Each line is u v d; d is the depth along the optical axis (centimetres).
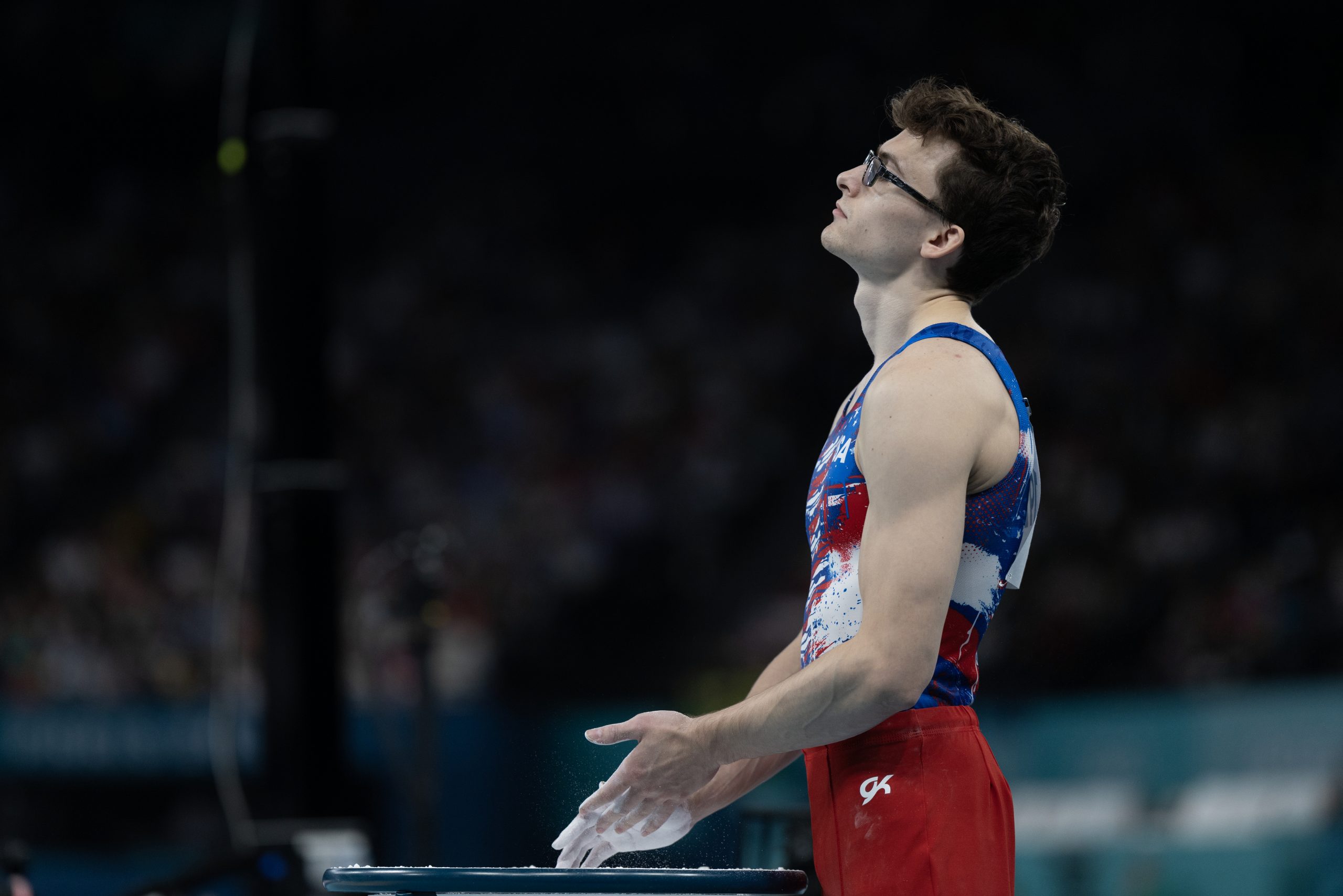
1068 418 4428
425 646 1700
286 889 1344
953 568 674
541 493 4675
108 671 4016
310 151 1498
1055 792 2884
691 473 4747
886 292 777
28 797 3456
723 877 645
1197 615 3472
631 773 703
